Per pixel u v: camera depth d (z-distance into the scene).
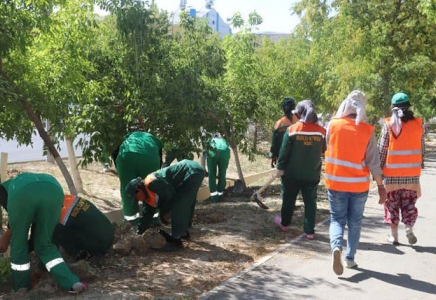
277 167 7.60
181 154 9.48
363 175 6.09
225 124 10.83
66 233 6.15
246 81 10.96
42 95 7.43
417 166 7.16
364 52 16.08
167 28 9.02
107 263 6.29
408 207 7.23
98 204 9.88
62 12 7.51
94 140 8.77
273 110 13.45
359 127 6.05
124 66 8.95
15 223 5.35
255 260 6.66
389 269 6.40
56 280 5.42
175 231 6.94
